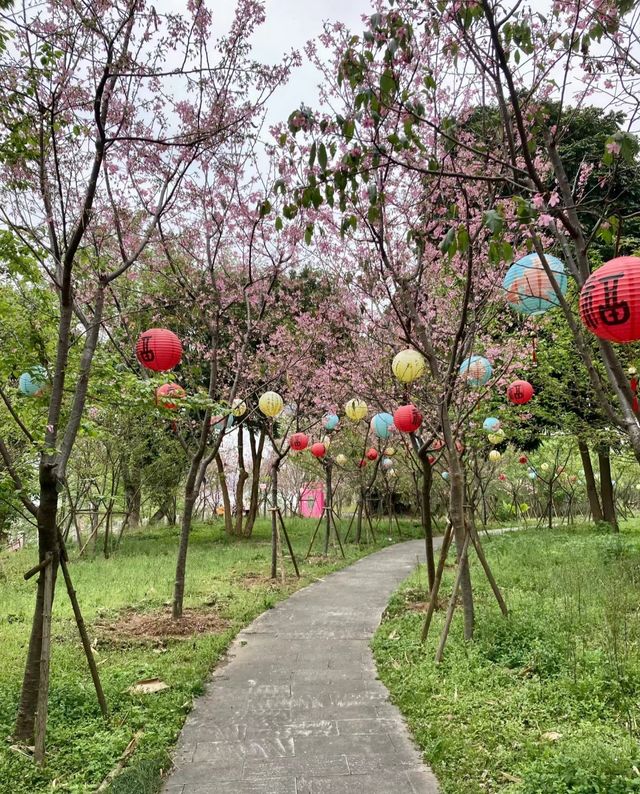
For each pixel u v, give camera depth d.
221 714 4.44
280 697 4.77
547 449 18.59
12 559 13.23
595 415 11.98
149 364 5.18
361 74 3.36
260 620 7.34
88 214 4.37
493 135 5.58
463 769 3.41
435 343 7.23
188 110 6.30
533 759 3.41
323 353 10.79
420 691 4.59
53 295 5.57
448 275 7.08
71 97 4.94
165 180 5.93
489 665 4.96
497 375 7.11
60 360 4.37
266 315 10.24
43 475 4.16
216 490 23.95
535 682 4.50
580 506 23.88
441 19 3.65
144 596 8.58
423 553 13.72
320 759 3.71
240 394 9.48
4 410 7.10
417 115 3.52
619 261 2.84
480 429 9.06
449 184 5.57
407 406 6.62
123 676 5.02
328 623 7.17
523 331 7.88
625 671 4.47
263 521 22.08
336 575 10.73
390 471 19.22
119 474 13.91
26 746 3.83
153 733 4.01
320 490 22.83
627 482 25.23
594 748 3.37
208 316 8.13
